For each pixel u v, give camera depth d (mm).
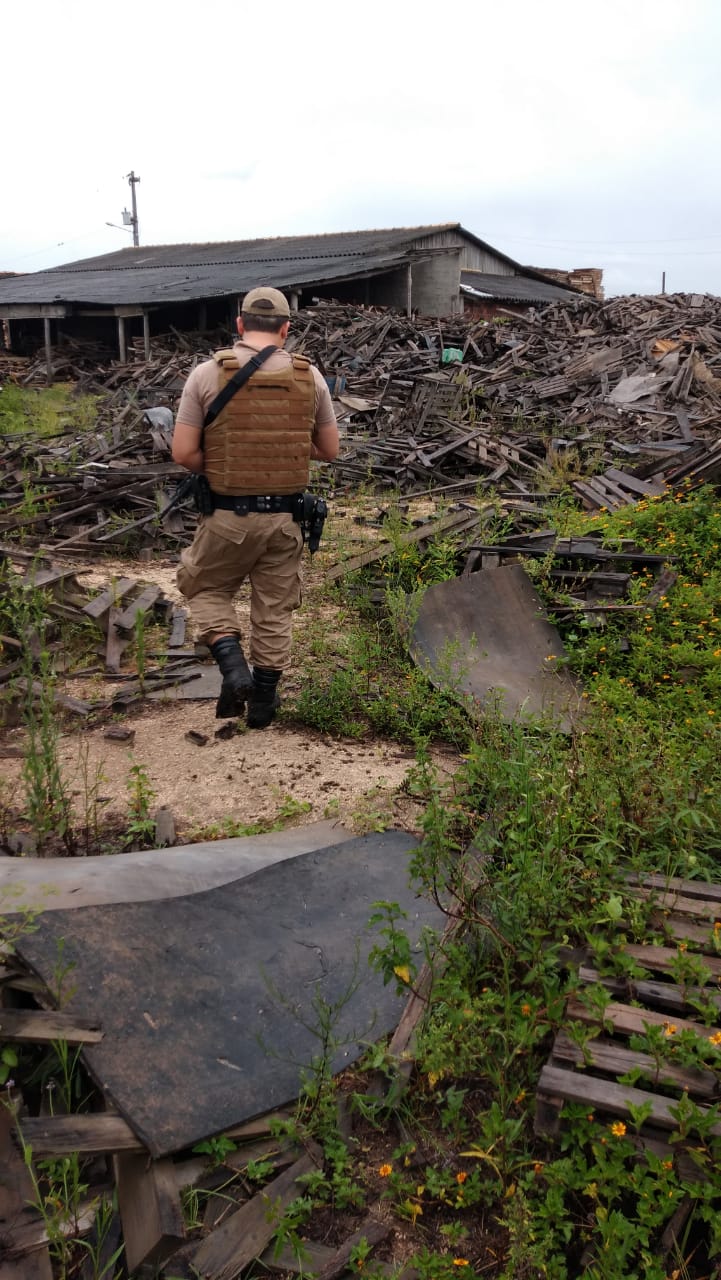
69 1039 2588
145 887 3324
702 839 3795
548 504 10453
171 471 10570
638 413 17422
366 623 6742
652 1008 2809
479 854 3641
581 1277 2180
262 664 4641
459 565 7219
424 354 23594
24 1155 2361
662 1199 2227
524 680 5594
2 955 2801
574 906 3256
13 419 17969
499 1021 2803
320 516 4477
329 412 4512
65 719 5055
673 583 6820
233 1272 2254
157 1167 2412
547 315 30234
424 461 13789
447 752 4871
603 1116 2502
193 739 4777
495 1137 2473
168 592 7594
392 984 3051
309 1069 2715
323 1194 2455
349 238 41656
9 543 8891
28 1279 2254
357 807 4172
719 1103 2396
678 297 30141
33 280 43719
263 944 3146
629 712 5328
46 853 3693
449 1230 2330
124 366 27062
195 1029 2760
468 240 41844
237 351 4141
